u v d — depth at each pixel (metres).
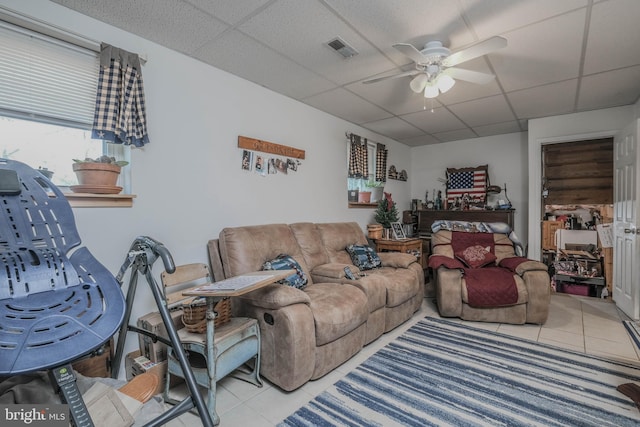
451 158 5.27
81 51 1.89
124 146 2.09
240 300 2.11
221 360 1.70
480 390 1.92
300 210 3.38
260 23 1.96
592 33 2.06
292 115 3.27
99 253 1.90
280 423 1.63
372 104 3.44
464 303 3.08
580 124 3.75
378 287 2.61
